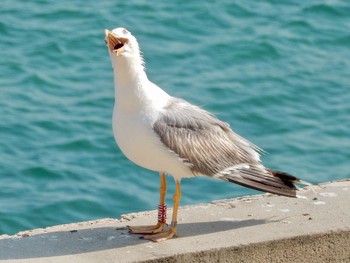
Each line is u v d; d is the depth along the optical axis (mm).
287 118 19812
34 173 17188
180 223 8898
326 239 8461
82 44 22359
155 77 21047
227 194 16484
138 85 8344
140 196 16531
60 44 22234
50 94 20109
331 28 23766
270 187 8672
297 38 23250
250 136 19156
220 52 22375
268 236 8383
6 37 22469
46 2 24359
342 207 9102
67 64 21484
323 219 8773
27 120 18938
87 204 16297
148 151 8430
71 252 8250
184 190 16547
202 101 20188
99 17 23688
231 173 8672
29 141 18266
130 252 8211
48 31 22797
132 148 8477
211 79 21125
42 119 19016
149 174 17219
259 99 20391
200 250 8180
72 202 16297
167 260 8109
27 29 22844
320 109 20266
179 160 8445
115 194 16609
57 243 8477
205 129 8609
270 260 8344
